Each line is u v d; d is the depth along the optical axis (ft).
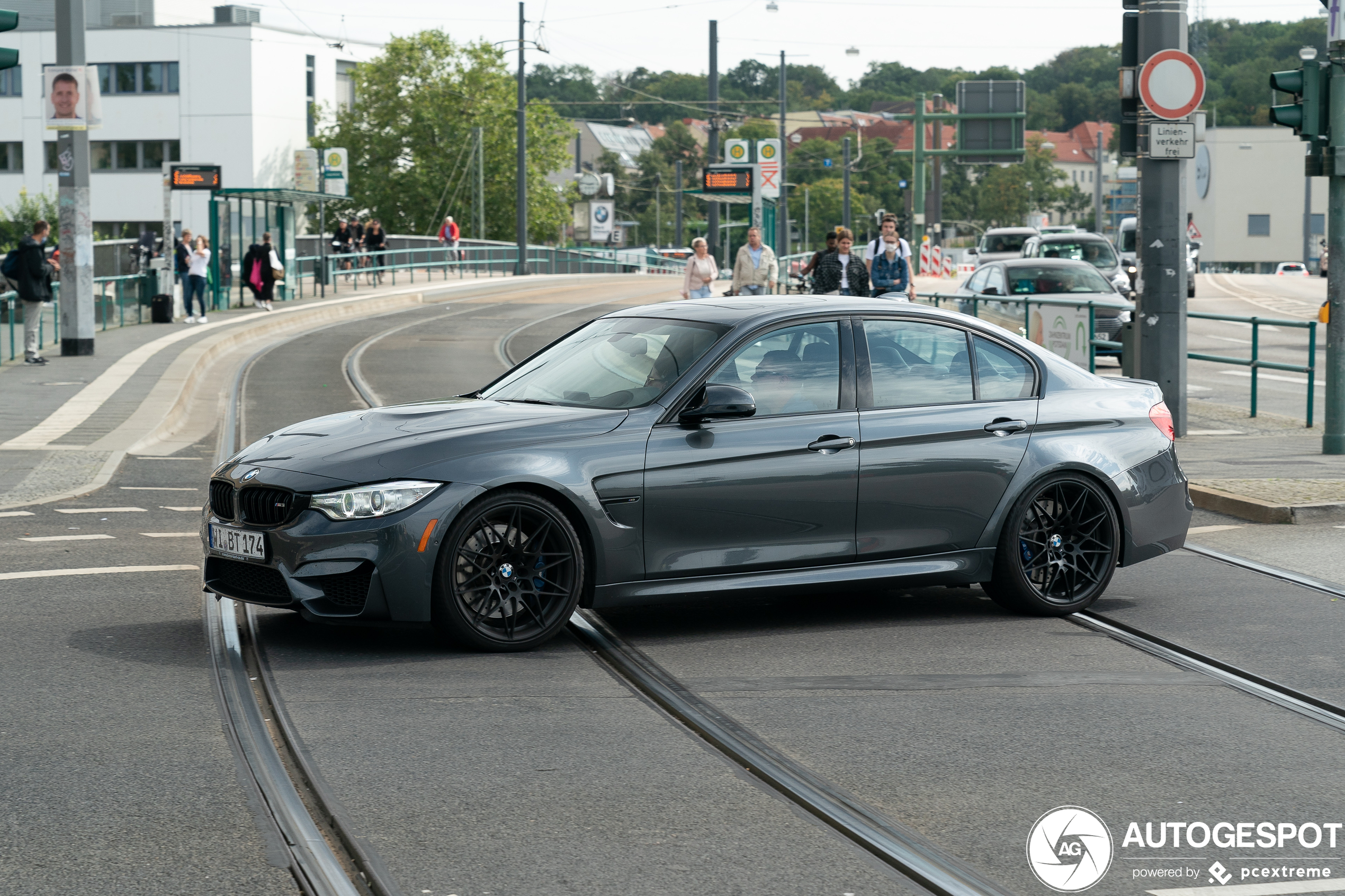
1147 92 42.70
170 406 53.88
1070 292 72.84
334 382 67.46
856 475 23.04
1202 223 357.20
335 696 19.19
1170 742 17.52
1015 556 24.20
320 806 15.10
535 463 21.24
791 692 19.69
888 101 557.33
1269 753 17.10
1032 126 604.49
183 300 108.68
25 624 23.13
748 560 22.54
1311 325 48.32
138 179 251.80
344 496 20.57
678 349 23.17
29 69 255.09
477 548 21.18
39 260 68.85
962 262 197.36
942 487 23.66
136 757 16.55
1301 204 360.07
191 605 24.68
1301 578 27.32
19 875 13.09
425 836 14.15
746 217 452.35
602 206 292.40
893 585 23.59
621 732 17.78
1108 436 25.03
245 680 20.06
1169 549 25.64
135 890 12.78
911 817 14.87
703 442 22.18
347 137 271.90
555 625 21.66
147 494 37.09
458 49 280.10
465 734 17.60
